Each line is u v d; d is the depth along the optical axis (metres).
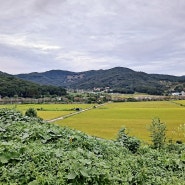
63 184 9.98
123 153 17.00
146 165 14.91
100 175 10.78
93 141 16.55
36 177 10.03
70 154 12.16
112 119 127.38
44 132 15.57
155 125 34.28
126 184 11.25
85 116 141.25
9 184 9.77
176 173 14.84
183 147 27.67
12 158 11.33
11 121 18.58
